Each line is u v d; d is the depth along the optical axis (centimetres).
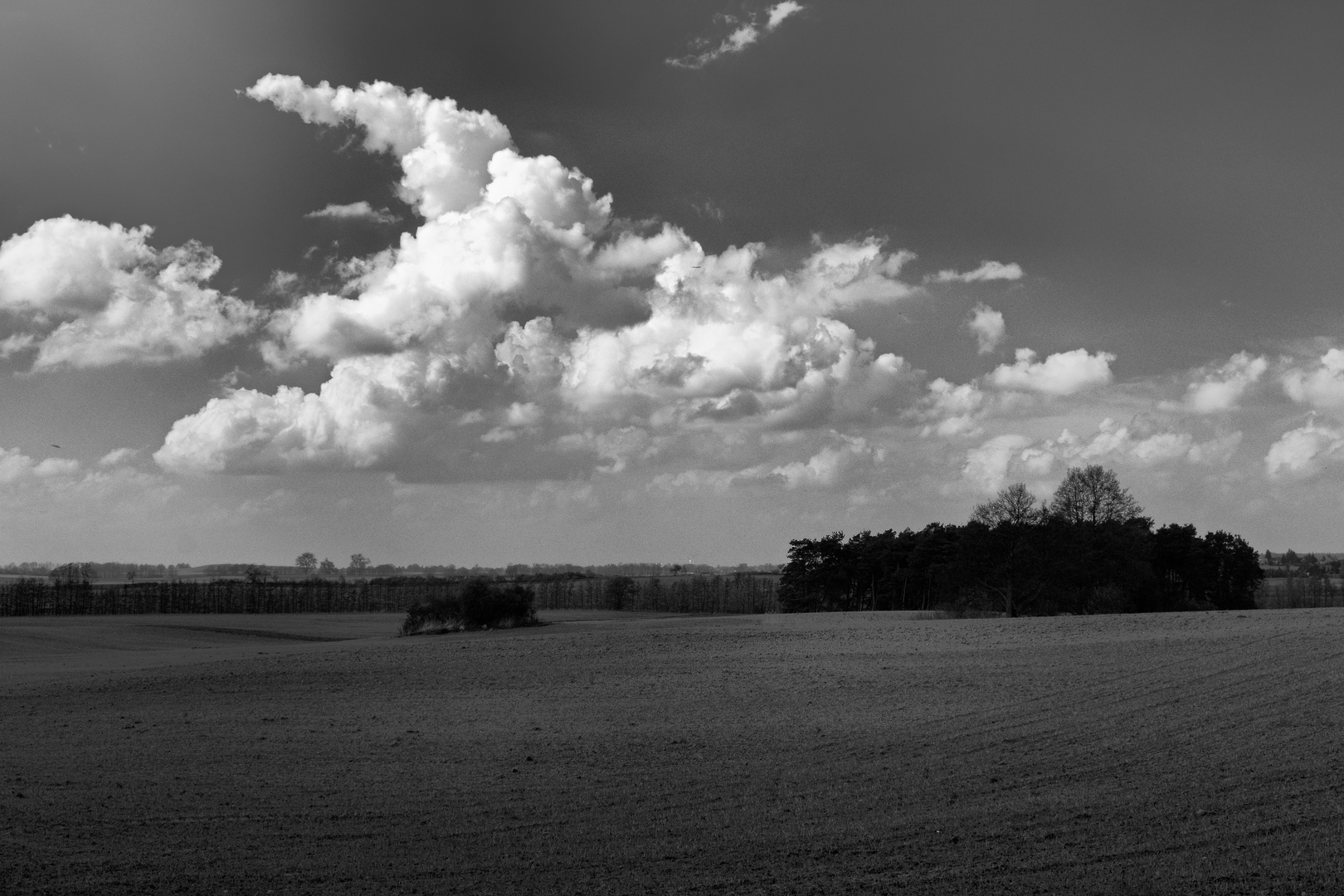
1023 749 2864
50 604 16438
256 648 7975
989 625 6800
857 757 2852
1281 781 2339
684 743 3139
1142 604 9625
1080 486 9756
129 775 2780
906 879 1786
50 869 1888
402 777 2736
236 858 1984
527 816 2295
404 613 16525
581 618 11512
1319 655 4278
